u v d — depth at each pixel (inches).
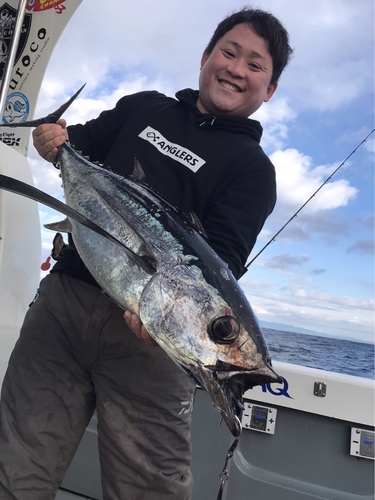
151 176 61.5
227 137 64.9
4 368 71.4
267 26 67.8
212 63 67.8
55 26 90.7
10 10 89.8
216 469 81.8
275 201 64.9
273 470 81.9
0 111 77.9
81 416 59.1
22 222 75.2
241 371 42.1
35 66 91.0
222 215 57.6
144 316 45.3
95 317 56.9
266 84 69.8
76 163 59.4
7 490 52.7
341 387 80.2
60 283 60.5
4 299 70.5
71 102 65.5
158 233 48.8
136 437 55.4
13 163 73.9
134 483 55.3
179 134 64.5
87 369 58.5
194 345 43.1
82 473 84.0
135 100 73.8
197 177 60.9
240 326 43.2
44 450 55.3
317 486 80.0
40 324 59.6
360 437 78.8
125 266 47.5
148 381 55.6
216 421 83.8
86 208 54.4
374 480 78.5
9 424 55.2
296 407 81.0
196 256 46.8
